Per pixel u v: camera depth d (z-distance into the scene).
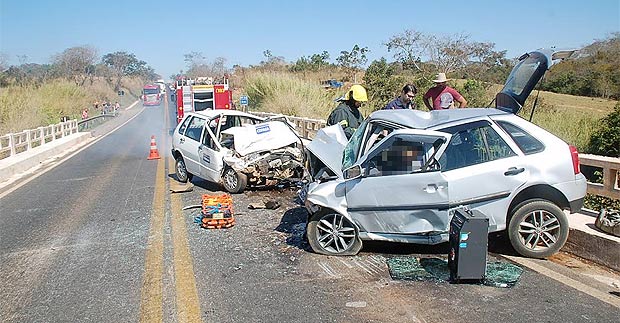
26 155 15.52
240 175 9.65
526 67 6.49
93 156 17.92
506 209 5.47
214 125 10.84
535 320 4.12
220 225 7.23
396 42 30.86
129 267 5.68
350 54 39.81
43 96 35.81
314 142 6.60
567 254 5.70
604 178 6.71
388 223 5.64
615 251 5.21
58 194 10.45
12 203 9.66
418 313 4.30
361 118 8.40
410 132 5.52
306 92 25.27
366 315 4.30
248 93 28.41
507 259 5.55
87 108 42.47
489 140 5.62
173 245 6.46
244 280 5.19
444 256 5.76
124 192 10.35
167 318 4.34
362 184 5.67
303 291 4.86
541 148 5.57
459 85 23.98
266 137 10.05
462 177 5.42
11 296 4.98
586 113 12.73
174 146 11.59
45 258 6.13
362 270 5.39
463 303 4.48
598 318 4.14
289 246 6.30
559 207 5.60
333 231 5.89
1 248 6.62
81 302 4.77
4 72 51.81
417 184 5.46
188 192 10.12
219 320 4.28
